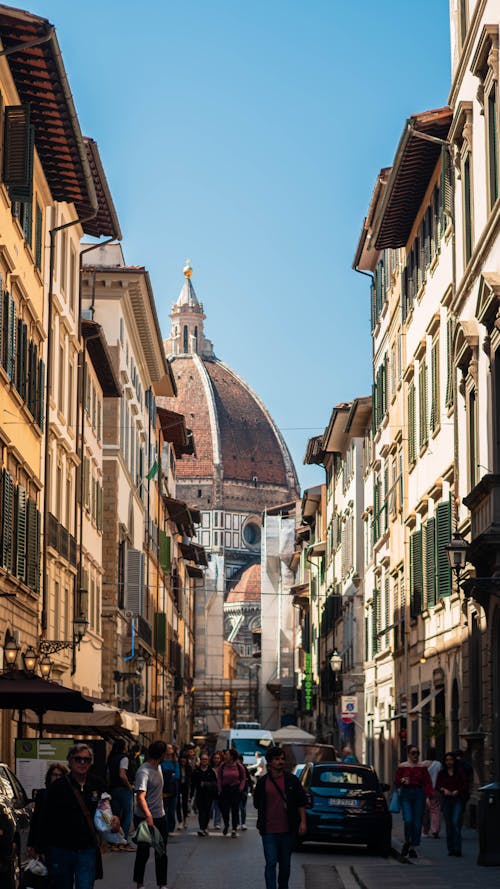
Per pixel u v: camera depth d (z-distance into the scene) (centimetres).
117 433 6222
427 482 4225
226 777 3697
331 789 3072
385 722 5497
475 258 3200
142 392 7550
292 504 16500
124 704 6581
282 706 14825
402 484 4856
